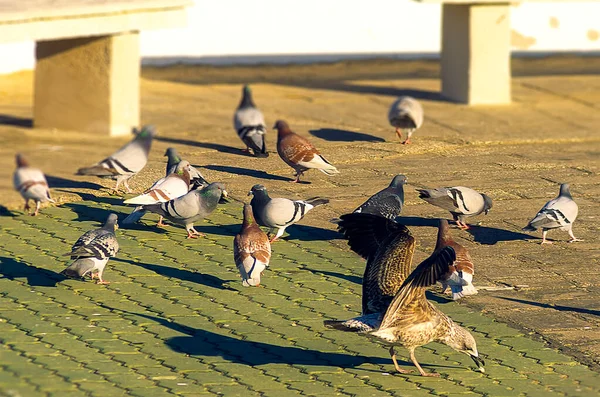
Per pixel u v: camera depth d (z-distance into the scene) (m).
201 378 10.87
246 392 10.59
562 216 14.79
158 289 13.18
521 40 29.41
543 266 14.41
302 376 11.07
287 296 13.17
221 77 26.59
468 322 12.60
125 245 14.66
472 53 23.77
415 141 20.45
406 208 16.66
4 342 11.45
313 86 25.84
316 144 20.06
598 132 21.64
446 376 11.28
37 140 18.44
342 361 11.55
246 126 19.02
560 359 11.73
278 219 14.61
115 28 20.17
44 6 19.34
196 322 12.29
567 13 29.48
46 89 20.12
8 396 10.09
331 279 13.80
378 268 10.45
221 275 13.76
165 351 11.49
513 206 16.81
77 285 13.20
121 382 10.65
